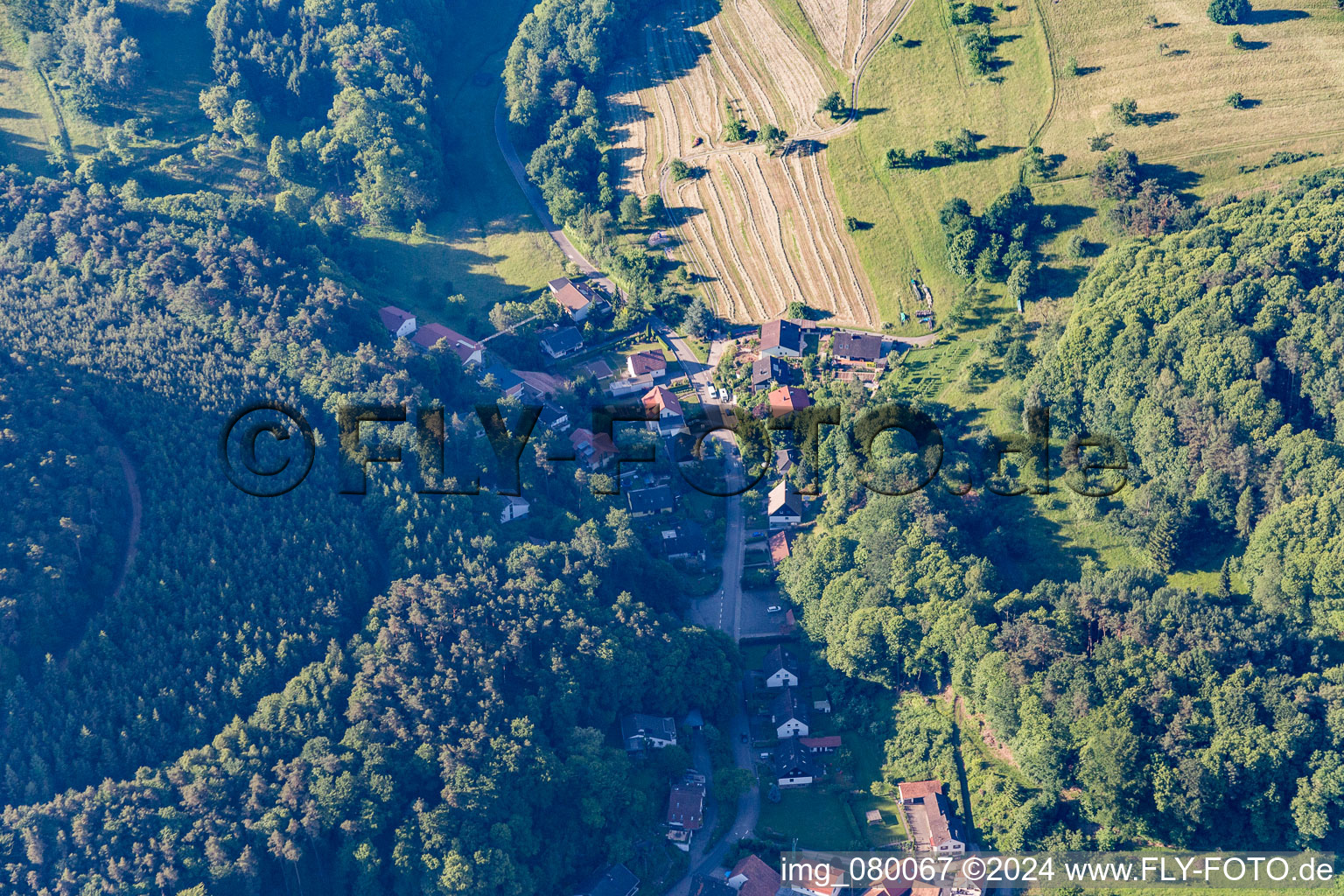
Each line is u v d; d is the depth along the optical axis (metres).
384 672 176.75
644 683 189.50
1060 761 170.50
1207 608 185.00
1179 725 169.00
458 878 159.12
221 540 190.62
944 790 179.62
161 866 156.38
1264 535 190.00
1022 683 177.00
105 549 187.12
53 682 171.75
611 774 174.88
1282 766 165.12
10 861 155.50
